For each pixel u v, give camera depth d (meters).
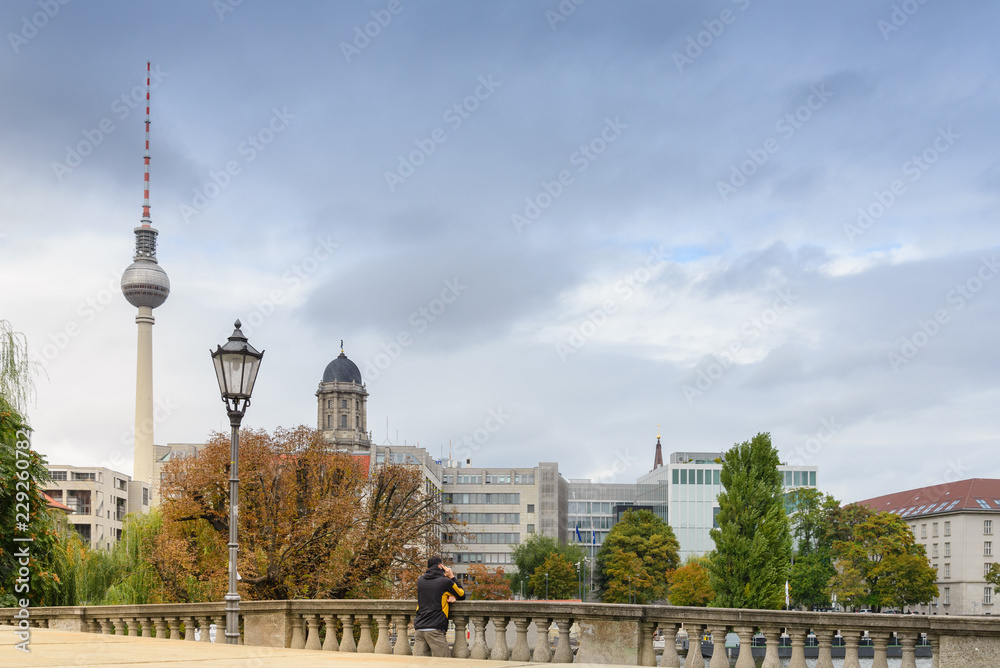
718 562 60.66
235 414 15.85
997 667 11.29
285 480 45.50
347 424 170.50
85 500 120.12
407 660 10.26
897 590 95.06
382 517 48.16
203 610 18.02
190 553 44.38
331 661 9.77
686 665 13.23
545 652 13.80
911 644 11.91
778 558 59.81
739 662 12.81
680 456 172.75
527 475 162.12
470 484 161.88
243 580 41.66
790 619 12.63
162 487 44.50
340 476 48.81
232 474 15.80
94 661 9.18
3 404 25.86
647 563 122.56
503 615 14.09
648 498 157.50
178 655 10.19
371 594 46.28
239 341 15.92
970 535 133.38
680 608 13.34
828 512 98.69
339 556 45.00
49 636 13.26
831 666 12.40
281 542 43.22
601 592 125.25
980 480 140.12
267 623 17.02
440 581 13.97
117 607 19.42
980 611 131.12
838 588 94.75
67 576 37.44
